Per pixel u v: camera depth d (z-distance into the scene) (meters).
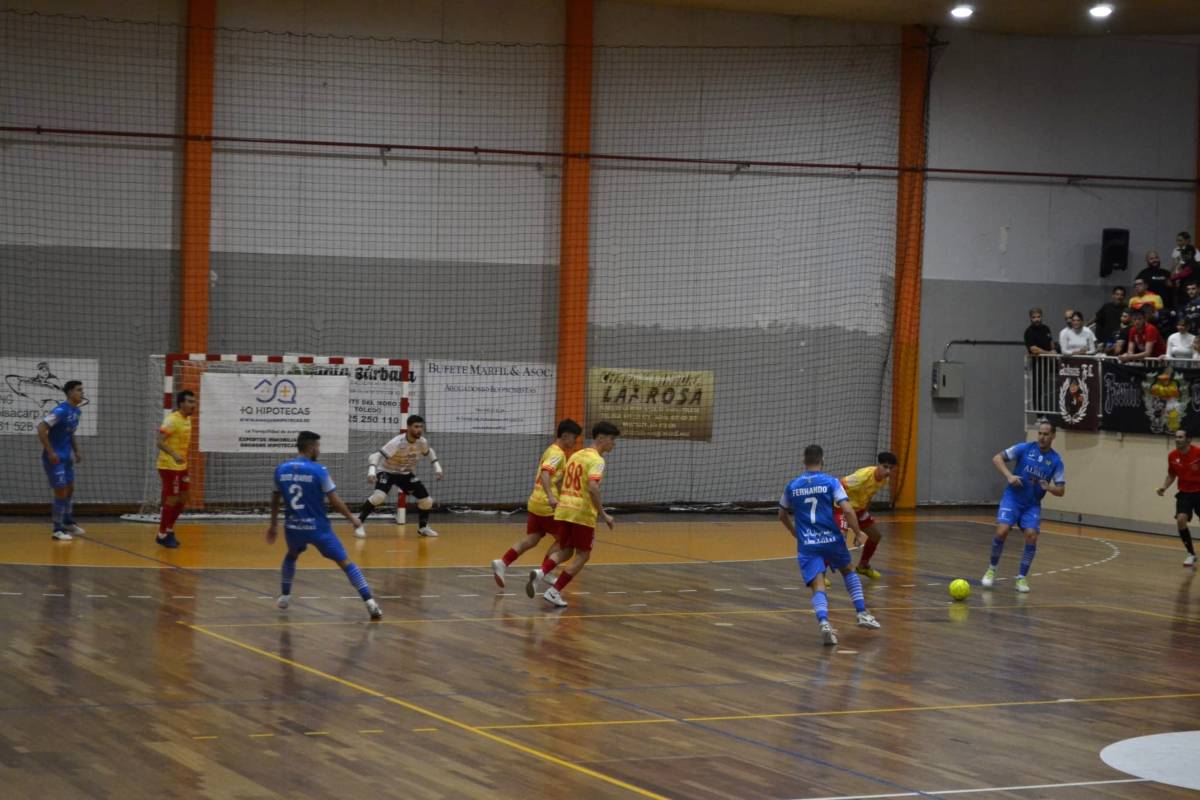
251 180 22.34
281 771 7.29
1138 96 27.05
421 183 23.14
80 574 14.59
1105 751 8.47
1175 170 27.30
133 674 9.70
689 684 10.09
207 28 21.80
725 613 13.55
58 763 7.30
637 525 22.11
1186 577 17.50
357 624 12.17
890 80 25.50
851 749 8.27
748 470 25.03
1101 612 14.36
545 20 23.58
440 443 23.47
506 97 23.45
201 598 13.30
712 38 24.47
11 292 21.39
